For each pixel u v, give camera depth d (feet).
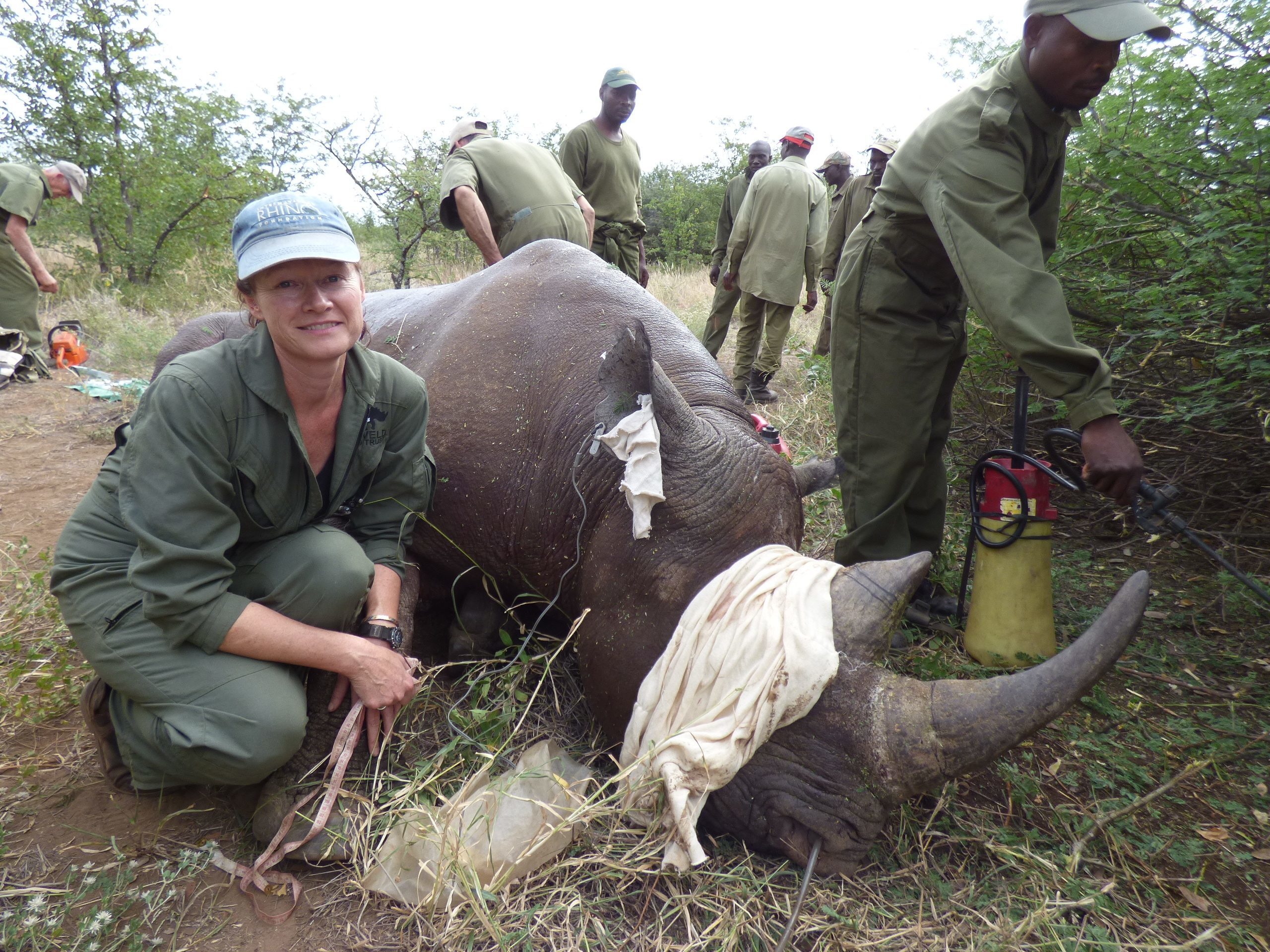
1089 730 10.02
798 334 30.71
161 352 16.49
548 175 17.81
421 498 9.21
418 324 12.35
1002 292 8.96
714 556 8.04
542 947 7.00
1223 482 13.84
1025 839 8.27
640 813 7.75
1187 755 9.61
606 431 7.98
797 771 7.23
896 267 11.11
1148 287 12.92
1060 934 7.25
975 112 9.76
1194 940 7.15
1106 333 14.23
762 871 7.74
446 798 8.11
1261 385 12.19
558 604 9.68
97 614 7.77
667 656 7.66
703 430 8.54
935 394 11.65
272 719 7.54
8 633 10.82
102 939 6.86
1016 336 8.82
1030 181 10.26
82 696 8.35
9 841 7.90
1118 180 12.82
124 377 25.98
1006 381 15.56
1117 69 13.38
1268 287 11.35
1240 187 11.34
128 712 7.97
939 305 11.37
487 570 10.61
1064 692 6.51
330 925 7.19
